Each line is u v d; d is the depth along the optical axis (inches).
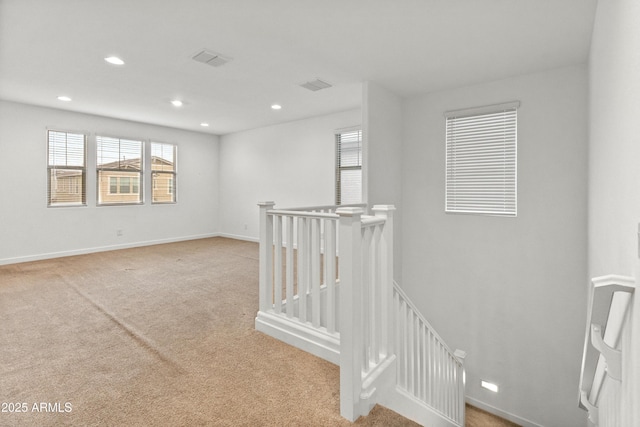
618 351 39.5
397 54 124.5
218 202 307.6
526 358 144.6
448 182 164.4
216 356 88.4
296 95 178.7
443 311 166.2
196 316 116.0
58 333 101.4
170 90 169.9
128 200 248.7
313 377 79.2
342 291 67.8
